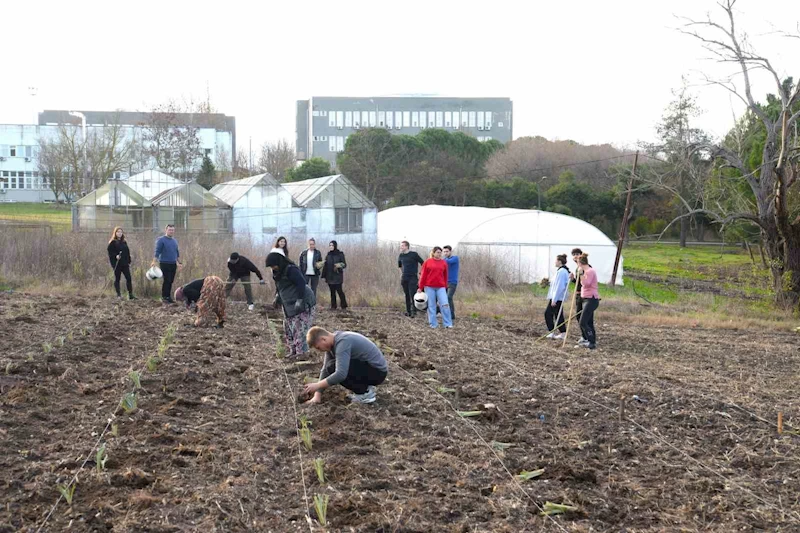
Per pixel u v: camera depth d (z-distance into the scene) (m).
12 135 81.56
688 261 46.72
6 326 13.54
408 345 13.74
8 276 21.50
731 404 10.00
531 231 31.09
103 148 66.31
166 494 6.07
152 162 69.50
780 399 10.68
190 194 34.50
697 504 6.52
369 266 23.06
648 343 15.86
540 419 8.98
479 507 6.22
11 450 6.84
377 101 112.94
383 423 8.36
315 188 36.66
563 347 14.59
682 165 26.53
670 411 9.56
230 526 5.59
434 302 16.64
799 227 22.62
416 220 37.38
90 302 18.00
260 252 22.64
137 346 12.16
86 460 6.67
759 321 20.47
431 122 114.19
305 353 11.85
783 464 7.68
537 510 6.21
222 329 14.42
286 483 6.52
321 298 20.66
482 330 16.66
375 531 5.67
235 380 10.06
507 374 11.44
